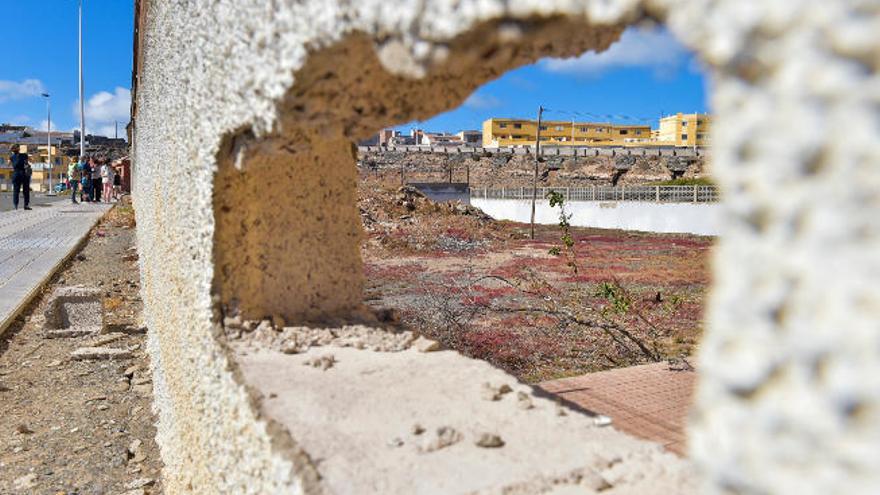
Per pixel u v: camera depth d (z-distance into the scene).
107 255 13.55
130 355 6.96
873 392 0.60
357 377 2.33
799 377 0.66
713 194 25.91
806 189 0.65
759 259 0.70
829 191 0.63
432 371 2.47
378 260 16.59
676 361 5.12
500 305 9.99
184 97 2.91
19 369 6.61
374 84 1.82
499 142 71.75
